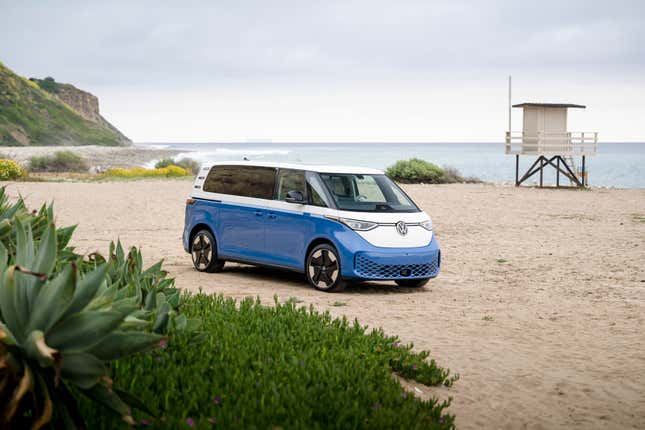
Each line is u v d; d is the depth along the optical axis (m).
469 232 21.52
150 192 34.31
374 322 9.71
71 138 140.00
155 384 5.57
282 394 5.51
